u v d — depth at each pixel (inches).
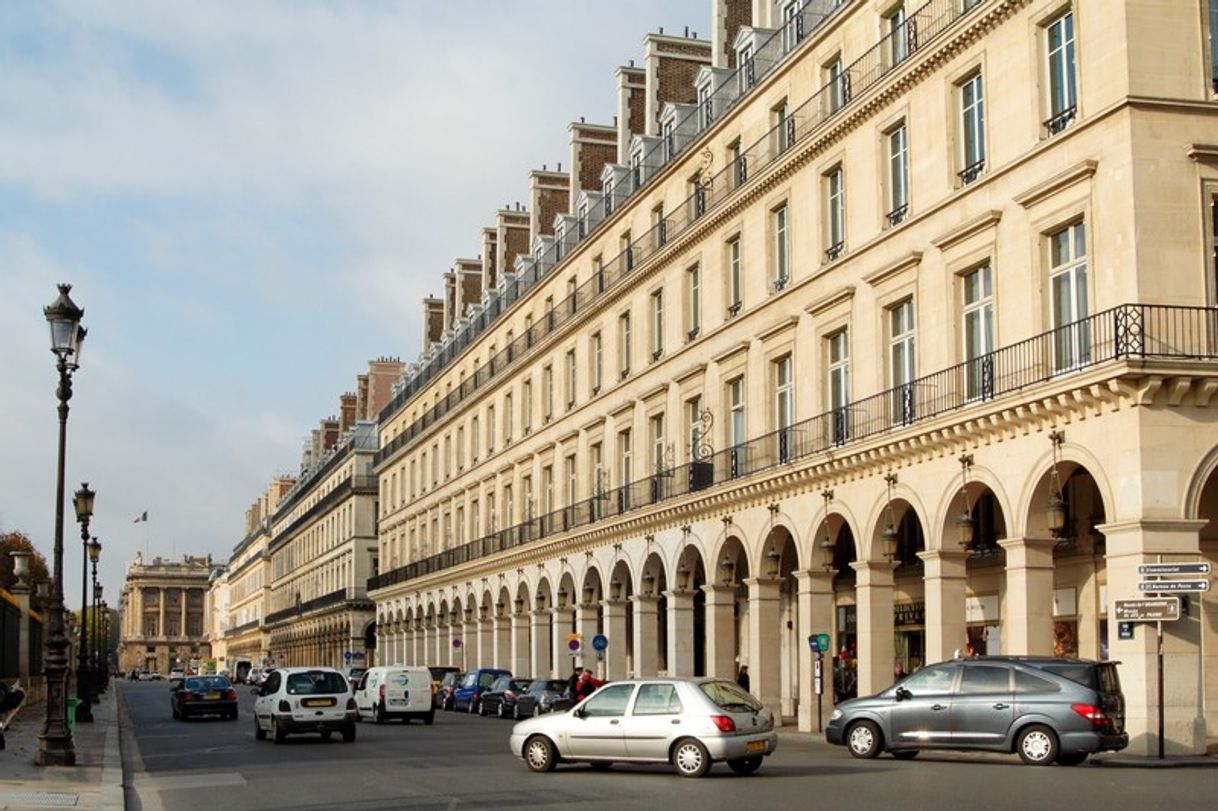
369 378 4594.0
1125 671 968.3
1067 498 1186.0
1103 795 685.3
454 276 3393.2
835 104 1448.1
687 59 2090.3
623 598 1991.9
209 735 1545.3
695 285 1813.5
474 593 2726.4
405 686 1792.6
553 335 2321.6
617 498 1978.3
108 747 1250.0
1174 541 962.1
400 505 3619.6
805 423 1464.1
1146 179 1002.1
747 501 1558.8
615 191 2130.9
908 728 957.8
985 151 1189.1
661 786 792.9
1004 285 1144.2
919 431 1203.9
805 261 1496.1
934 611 1193.4
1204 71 1020.5
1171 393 967.6
